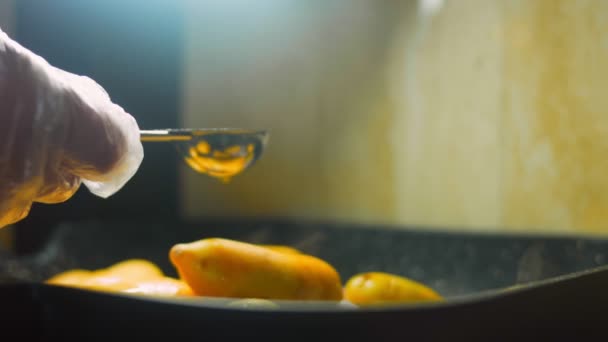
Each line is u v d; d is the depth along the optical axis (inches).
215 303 17.2
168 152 45.9
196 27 49.1
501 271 27.6
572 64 29.5
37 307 18.0
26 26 41.3
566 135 29.8
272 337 17.0
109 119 19.6
